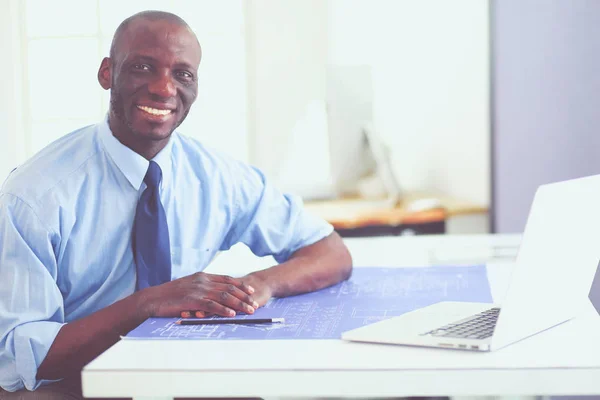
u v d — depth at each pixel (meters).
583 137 2.41
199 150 1.79
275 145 3.50
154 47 1.52
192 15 3.39
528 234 1.10
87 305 1.62
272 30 3.43
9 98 3.26
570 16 2.46
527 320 1.19
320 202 3.54
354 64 3.71
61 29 3.28
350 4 3.68
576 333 1.23
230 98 3.45
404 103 3.79
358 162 3.58
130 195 1.62
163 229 1.61
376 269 1.84
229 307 1.41
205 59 3.42
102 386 1.09
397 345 1.17
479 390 1.05
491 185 3.23
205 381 1.08
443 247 2.26
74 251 1.57
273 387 1.07
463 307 1.38
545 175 2.71
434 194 3.72
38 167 1.57
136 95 1.53
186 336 1.26
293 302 1.51
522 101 2.90
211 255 1.79
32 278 1.43
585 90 2.38
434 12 3.55
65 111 3.32
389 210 3.28
